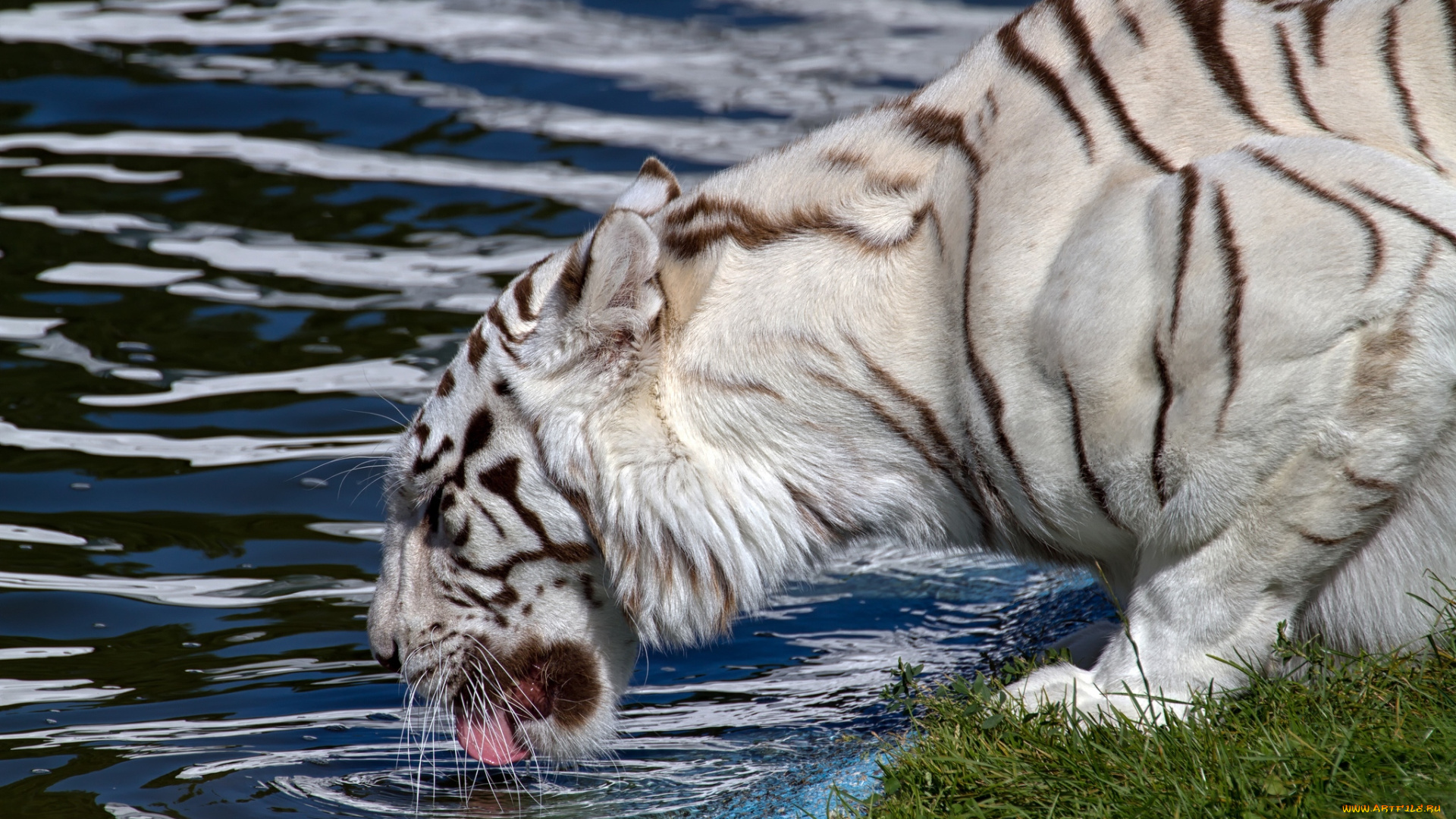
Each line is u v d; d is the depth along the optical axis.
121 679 10.81
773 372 8.99
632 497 9.00
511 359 9.13
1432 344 7.77
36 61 25.59
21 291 17.55
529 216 19.97
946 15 28.98
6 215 19.69
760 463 9.08
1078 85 8.68
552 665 9.59
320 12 29.02
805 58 26.58
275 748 9.92
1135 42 8.68
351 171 21.58
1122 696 8.45
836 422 9.02
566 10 29.45
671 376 9.02
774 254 9.12
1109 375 8.16
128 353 16.14
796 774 9.13
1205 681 8.36
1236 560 8.24
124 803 9.12
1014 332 8.45
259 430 14.62
